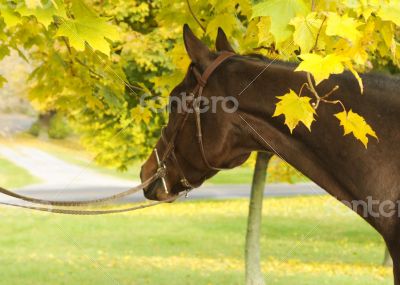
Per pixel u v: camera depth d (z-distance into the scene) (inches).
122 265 491.2
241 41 182.4
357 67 233.0
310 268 473.7
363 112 127.3
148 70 551.5
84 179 1103.6
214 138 137.3
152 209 869.8
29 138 1770.4
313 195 1043.3
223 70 136.3
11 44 215.0
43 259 515.5
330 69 106.5
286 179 508.4
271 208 898.1
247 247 391.9
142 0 532.4
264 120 133.0
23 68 900.6
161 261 515.5
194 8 193.2
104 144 616.4
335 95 128.5
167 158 145.2
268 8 117.0
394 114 126.2
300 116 116.6
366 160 127.0
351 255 560.4
